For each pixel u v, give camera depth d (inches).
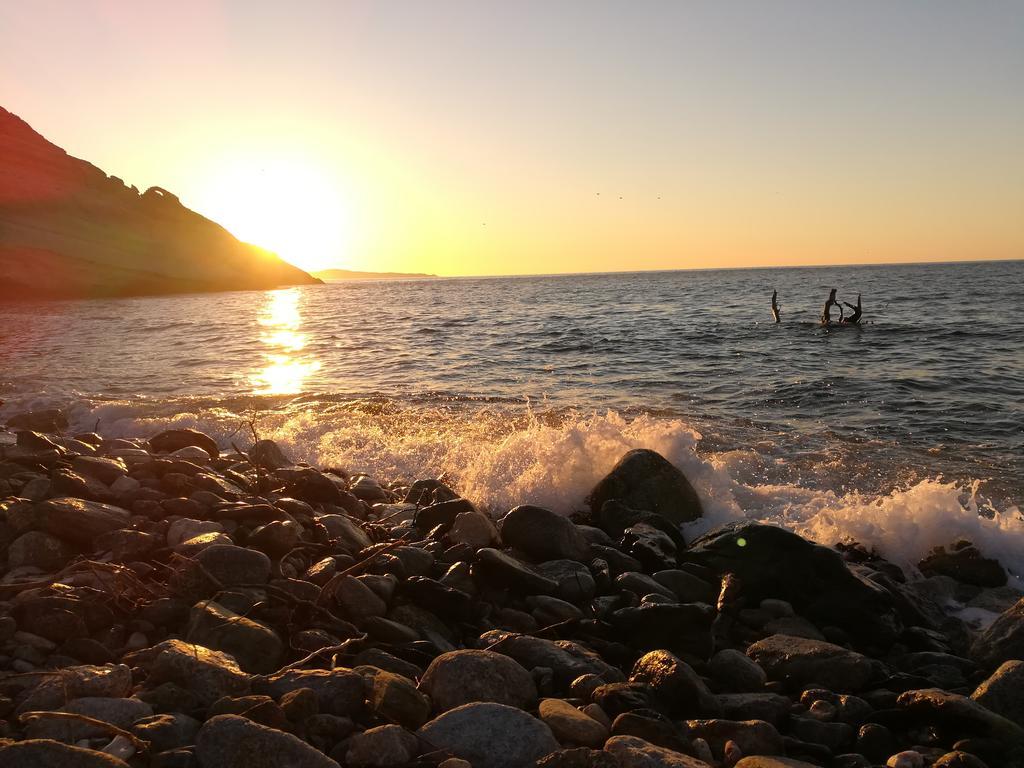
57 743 104.9
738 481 347.6
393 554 206.1
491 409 531.2
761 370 751.1
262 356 949.8
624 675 159.6
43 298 2997.0
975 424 490.0
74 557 195.3
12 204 3371.1
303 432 428.1
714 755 135.2
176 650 137.2
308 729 123.2
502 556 205.2
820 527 270.4
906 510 263.6
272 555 202.8
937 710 145.8
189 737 117.5
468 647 175.8
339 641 164.2
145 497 232.7
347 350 1024.9
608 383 685.3
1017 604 187.2
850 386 641.6
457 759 117.6
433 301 2832.2
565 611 191.2
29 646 147.6
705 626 177.8
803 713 155.1
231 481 272.1
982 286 2746.1
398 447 389.4
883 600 202.2
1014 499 328.5
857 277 4751.5
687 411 538.0
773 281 4429.1
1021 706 152.9
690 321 1397.6
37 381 694.5
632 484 281.1
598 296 2842.0
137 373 771.4
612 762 113.8
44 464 257.1
